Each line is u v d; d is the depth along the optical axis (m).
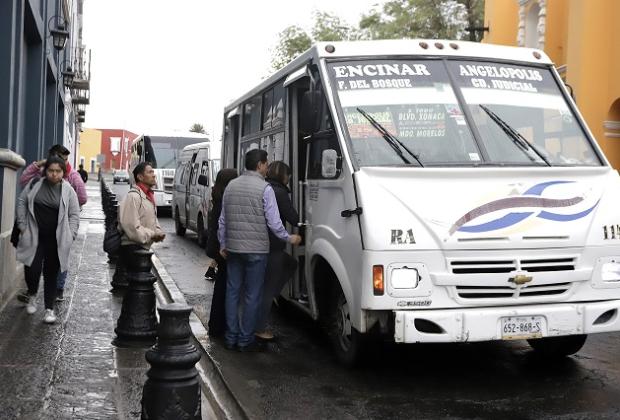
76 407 5.21
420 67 6.86
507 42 24.48
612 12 18.05
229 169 7.77
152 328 7.17
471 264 5.73
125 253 8.12
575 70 18.44
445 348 7.49
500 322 5.70
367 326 5.78
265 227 7.00
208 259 14.86
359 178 5.92
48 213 7.78
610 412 5.51
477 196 5.90
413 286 5.65
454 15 30.25
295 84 7.78
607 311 5.97
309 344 7.70
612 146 18.27
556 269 5.90
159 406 4.30
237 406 5.63
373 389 6.06
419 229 5.70
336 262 6.30
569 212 6.01
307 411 5.47
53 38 15.14
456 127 6.53
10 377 5.85
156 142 28.36
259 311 7.32
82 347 6.90
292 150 7.90
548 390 6.06
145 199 8.12
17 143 10.13
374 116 6.50
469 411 5.50
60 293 9.02
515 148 6.52
